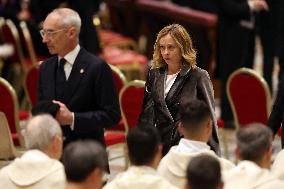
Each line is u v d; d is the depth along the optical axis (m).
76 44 10.47
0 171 8.37
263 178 7.77
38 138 8.27
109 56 18.88
